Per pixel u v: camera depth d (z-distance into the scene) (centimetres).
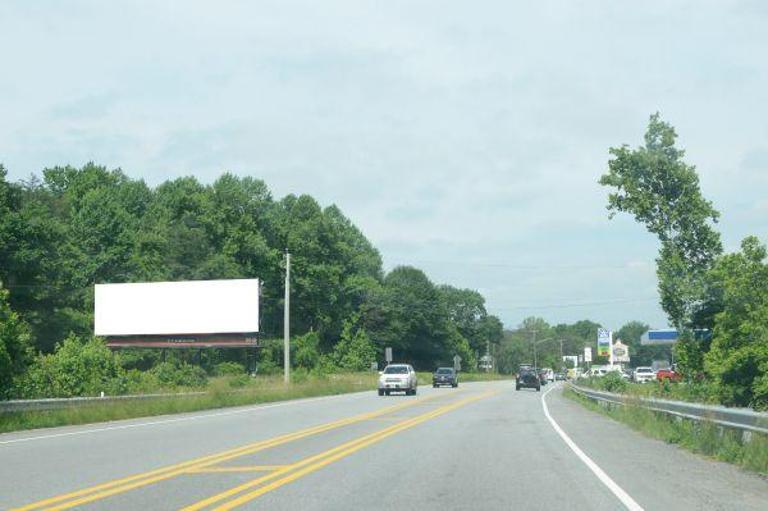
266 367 9194
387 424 2470
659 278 3086
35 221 6869
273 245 11088
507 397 4744
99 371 4353
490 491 1133
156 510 980
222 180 11194
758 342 2322
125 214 10119
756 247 2477
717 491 1141
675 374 3253
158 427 2400
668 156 3158
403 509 989
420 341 13562
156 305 6675
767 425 1350
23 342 3353
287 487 1164
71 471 1361
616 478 1270
